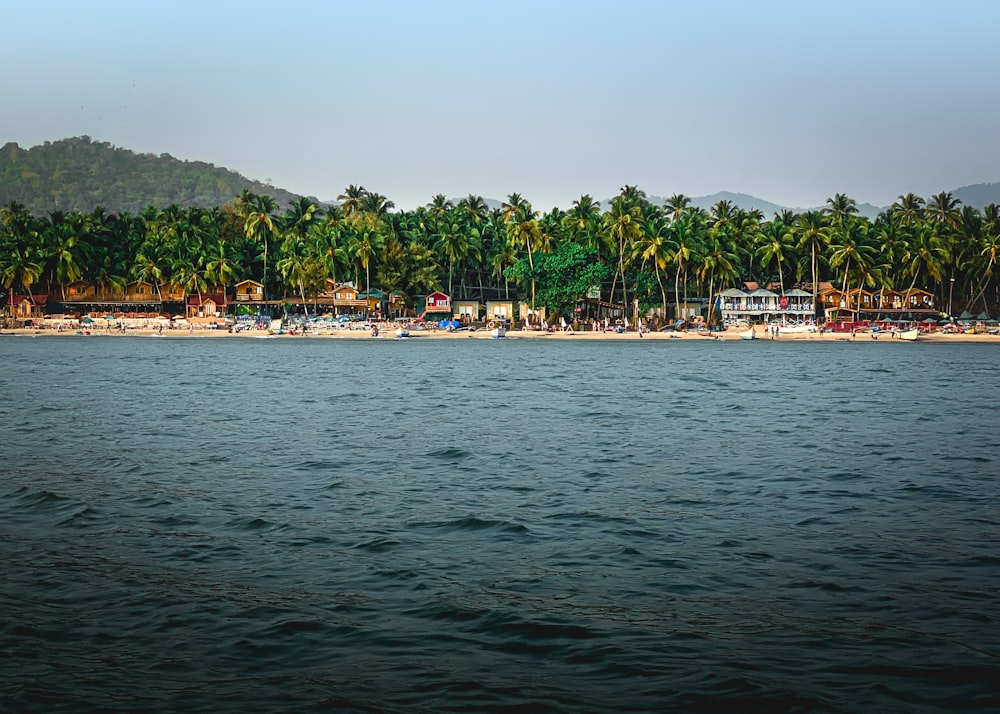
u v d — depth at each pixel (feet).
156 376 262.47
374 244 536.83
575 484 102.06
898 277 538.88
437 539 77.56
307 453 123.24
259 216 574.15
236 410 175.63
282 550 73.77
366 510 88.33
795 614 58.85
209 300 559.38
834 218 545.44
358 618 58.23
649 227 497.87
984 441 135.13
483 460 118.21
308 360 343.05
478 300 582.35
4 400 191.93
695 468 112.47
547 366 314.14
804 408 182.09
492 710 45.85
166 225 566.36
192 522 82.79
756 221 609.42
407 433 143.74
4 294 574.97
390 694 47.62
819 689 48.01
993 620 57.31
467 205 629.92
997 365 321.73
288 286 567.59
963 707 45.93
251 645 53.88
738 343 479.82
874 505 90.53
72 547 74.08
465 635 55.47
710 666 50.85
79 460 115.96
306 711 45.75
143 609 59.57
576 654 52.65
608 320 550.77
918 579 65.82
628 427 152.05
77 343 460.14
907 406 185.68
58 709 45.78
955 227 575.38
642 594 62.90
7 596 61.72
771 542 76.43
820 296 536.01
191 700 46.88
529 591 63.52
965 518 84.69
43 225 571.28
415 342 488.44
